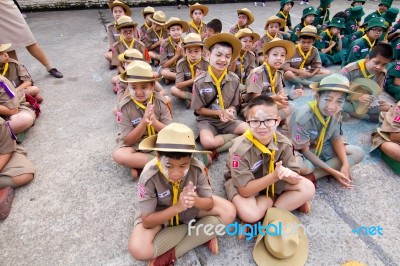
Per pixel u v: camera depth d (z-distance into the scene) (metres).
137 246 1.54
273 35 4.36
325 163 2.14
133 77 2.09
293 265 1.59
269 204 1.85
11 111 2.61
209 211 1.71
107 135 2.83
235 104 2.70
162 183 1.52
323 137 2.09
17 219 1.91
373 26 3.69
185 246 1.65
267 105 1.63
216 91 2.52
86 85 3.92
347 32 5.56
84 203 2.04
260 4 10.09
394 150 2.23
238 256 1.68
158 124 2.14
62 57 4.96
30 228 1.85
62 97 3.58
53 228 1.85
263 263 1.60
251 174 1.75
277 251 1.54
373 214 1.94
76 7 8.89
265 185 1.69
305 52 3.72
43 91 3.73
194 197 1.43
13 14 3.47
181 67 3.24
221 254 1.69
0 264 1.62
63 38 6.10
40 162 2.45
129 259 1.66
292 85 3.87
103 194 2.12
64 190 2.16
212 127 2.60
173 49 4.03
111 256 1.67
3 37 3.50
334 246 1.72
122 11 4.38
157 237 1.59
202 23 5.05
